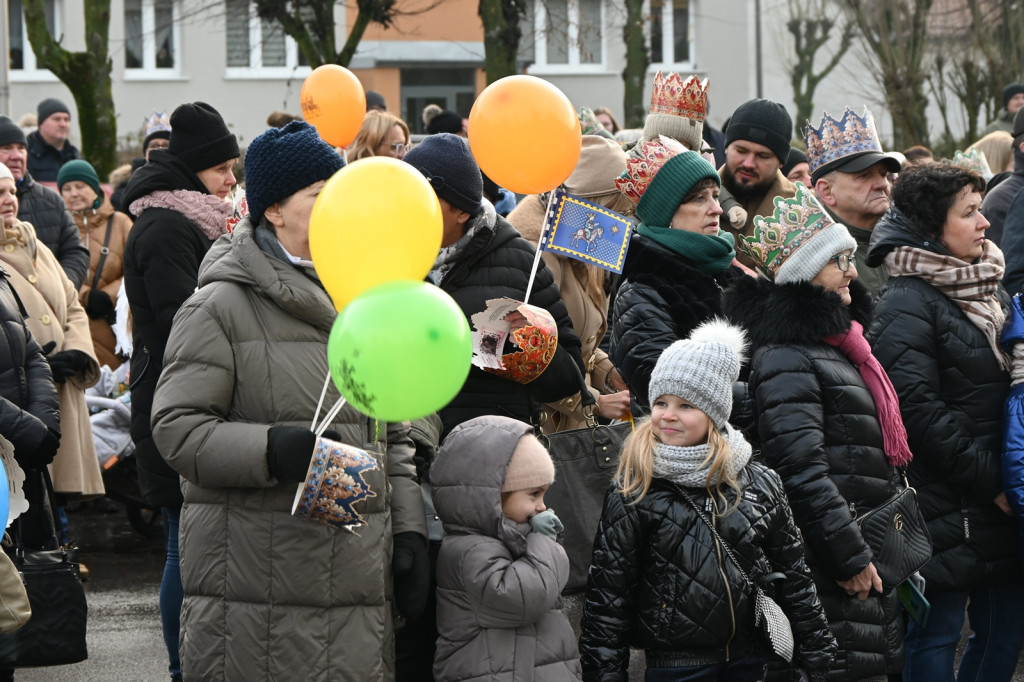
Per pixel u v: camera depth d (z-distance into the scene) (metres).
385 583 7.06
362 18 36.09
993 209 13.82
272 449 6.62
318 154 6.97
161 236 9.92
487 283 8.74
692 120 11.70
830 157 11.35
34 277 12.41
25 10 32.22
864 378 8.54
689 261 9.24
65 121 21.09
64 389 12.45
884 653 8.30
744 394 8.70
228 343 6.89
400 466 7.44
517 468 7.57
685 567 7.45
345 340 5.77
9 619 8.00
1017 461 8.99
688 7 59.50
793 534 7.70
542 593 7.38
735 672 7.62
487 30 32.59
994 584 9.30
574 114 8.25
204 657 6.89
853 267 8.84
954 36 48.91
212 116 10.49
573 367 8.78
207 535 6.92
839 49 58.94
